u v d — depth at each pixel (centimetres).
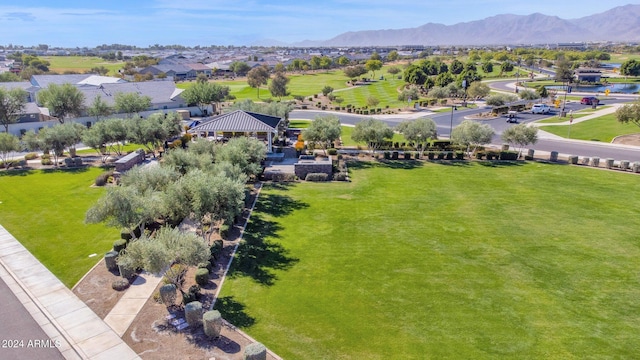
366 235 2788
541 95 9131
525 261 2434
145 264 1820
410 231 2855
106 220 2412
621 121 5544
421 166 4556
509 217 3095
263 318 1884
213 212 2392
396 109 8581
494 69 16800
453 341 1744
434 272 2309
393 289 2136
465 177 4125
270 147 4988
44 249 2562
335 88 12369
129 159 4162
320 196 3578
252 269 2320
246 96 10906
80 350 1670
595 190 3688
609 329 1827
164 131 4709
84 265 2362
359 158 4884
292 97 10538
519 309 1969
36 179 4062
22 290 2123
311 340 1741
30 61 17225
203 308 1942
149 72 15450
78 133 4659
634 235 2767
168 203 2358
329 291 2114
